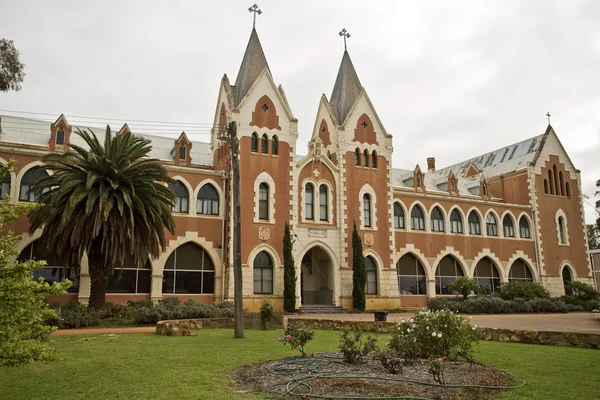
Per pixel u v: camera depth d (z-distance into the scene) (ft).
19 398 31.22
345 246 128.36
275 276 117.80
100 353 49.11
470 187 170.09
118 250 85.25
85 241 82.38
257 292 116.26
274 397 31.83
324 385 34.86
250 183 119.24
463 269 151.12
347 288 126.00
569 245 168.76
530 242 162.71
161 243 89.66
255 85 124.67
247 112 122.31
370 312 122.42
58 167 86.38
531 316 112.78
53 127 108.58
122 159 86.22
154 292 108.58
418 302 142.61
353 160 135.33
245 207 117.60
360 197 133.80
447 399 31.60
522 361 45.57
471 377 38.01
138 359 45.57
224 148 124.26
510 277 158.61
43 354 29.07
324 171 131.23
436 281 147.64
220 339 62.03
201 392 32.73
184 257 114.93
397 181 159.94
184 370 40.29
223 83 132.05
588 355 49.24
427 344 42.60
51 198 80.33
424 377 37.76
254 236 117.29
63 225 78.28
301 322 81.51
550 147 172.55
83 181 83.30
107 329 75.87
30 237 98.53
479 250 154.40
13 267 28.22
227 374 39.37
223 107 131.23
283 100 127.65
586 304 139.95
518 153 178.81
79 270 100.63
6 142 104.63
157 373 38.93
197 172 118.52
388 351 47.06
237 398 31.37
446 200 152.56
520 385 35.53
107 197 81.92
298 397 31.76
